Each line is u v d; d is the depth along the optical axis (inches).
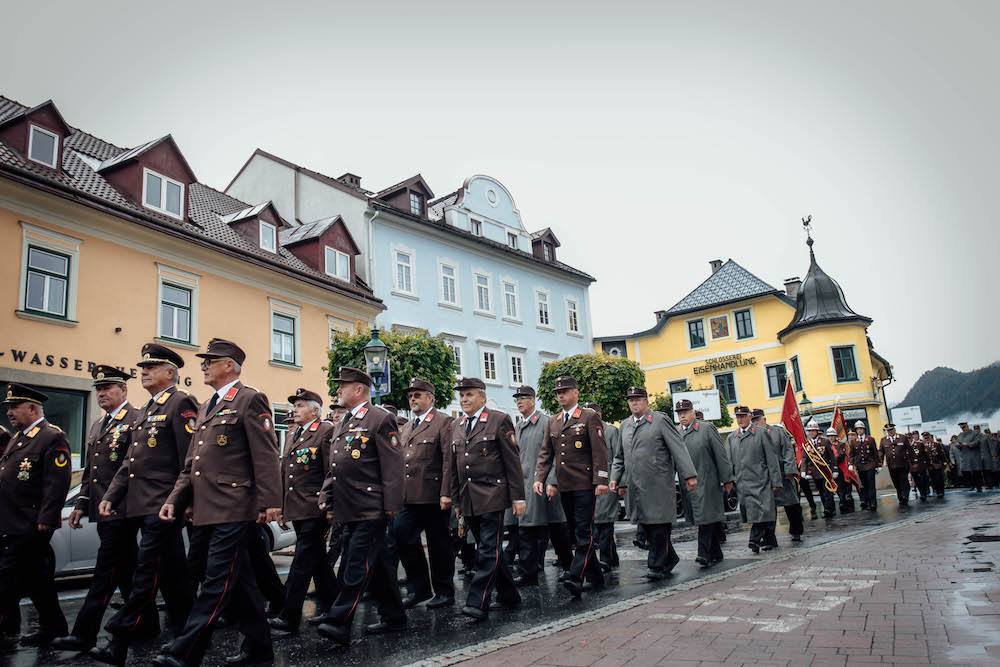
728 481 378.0
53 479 265.3
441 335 776.3
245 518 217.2
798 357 1631.4
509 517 409.7
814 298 1633.9
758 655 185.2
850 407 1557.6
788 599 255.1
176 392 255.1
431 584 344.5
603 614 251.0
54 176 714.2
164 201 824.9
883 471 1326.3
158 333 761.0
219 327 828.6
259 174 1229.1
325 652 226.7
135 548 259.6
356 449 245.3
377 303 1051.9
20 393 274.5
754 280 1791.3
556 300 1472.7
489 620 259.6
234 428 221.5
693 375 1802.4
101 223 719.1
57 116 734.5
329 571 286.0
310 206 1157.1
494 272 1325.0
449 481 286.4
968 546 363.9
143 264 757.3
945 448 1074.1
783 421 707.4
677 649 196.4
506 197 1428.4
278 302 909.8
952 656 172.7
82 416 689.0
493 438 279.4
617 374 1039.6
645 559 407.8
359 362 749.9
